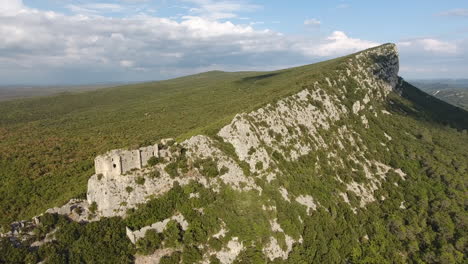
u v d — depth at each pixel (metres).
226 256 48.66
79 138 105.00
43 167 76.06
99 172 50.84
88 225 45.84
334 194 75.00
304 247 58.00
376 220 76.31
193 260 46.41
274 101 87.25
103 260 43.28
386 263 65.94
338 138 95.56
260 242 51.19
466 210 86.25
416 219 81.00
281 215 57.84
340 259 62.09
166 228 48.72
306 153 80.88
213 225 51.09
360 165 91.31
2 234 42.38
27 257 40.00
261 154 68.19
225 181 58.44
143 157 53.69
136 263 44.72
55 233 43.88
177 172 55.53
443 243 74.75
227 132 69.25
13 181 67.38
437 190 91.75
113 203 48.34
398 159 102.75
